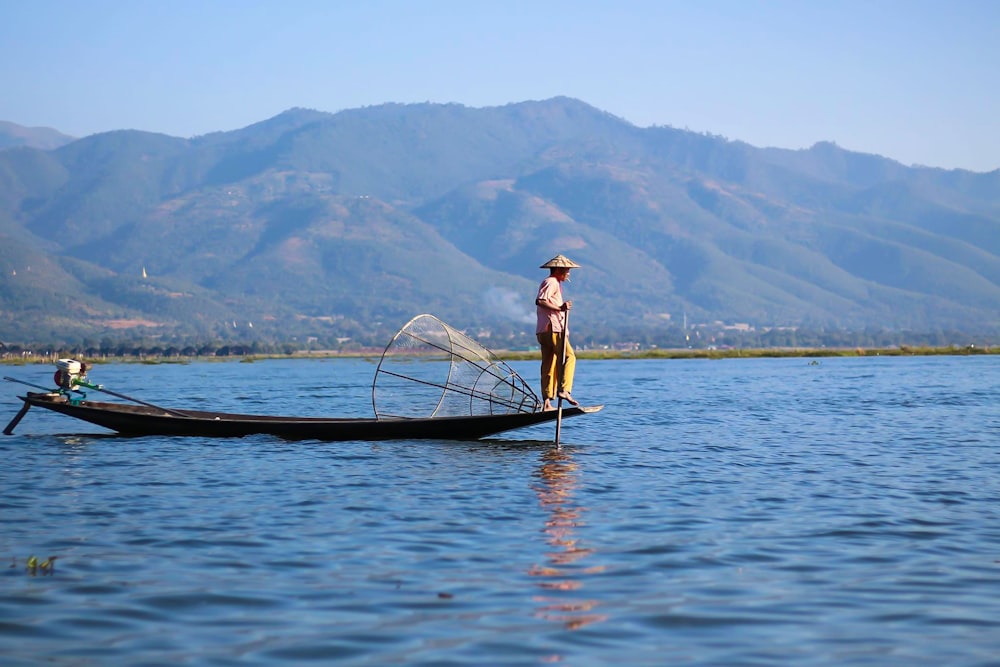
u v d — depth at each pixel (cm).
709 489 1647
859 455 2117
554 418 2205
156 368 11331
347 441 2367
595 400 4097
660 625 905
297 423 2378
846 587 1030
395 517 1398
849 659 822
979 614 938
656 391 4834
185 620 920
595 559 1145
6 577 1067
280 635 877
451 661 816
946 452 2164
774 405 3731
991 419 3014
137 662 812
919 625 909
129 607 958
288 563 1127
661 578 1063
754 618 927
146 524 1355
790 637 875
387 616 930
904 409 3462
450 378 2441
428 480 1747
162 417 2417
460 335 2472
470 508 1467
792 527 1329
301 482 1727
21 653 833
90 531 1309
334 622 912
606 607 959
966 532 1297
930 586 1034
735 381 5975
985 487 1667
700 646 852
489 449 2223
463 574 1077
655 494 1595
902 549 1199
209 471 1870
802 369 8250
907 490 1636
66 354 14288
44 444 2328
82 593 1005
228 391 5122
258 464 1969
